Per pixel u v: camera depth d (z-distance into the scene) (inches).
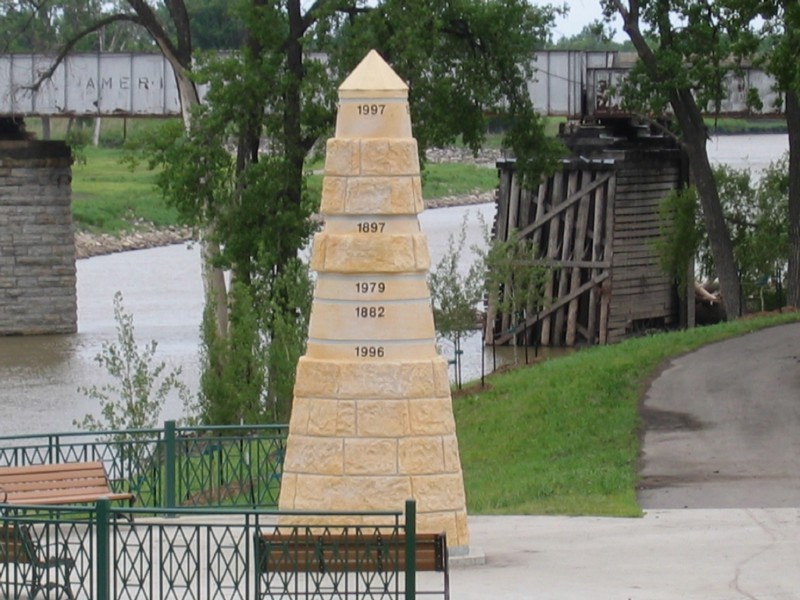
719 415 1430.9
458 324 1895.9
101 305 3410.4
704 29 2252.7
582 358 1776.6
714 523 1034.1
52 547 906.1
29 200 3100.4
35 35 3344.0
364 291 872.3
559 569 886.4
